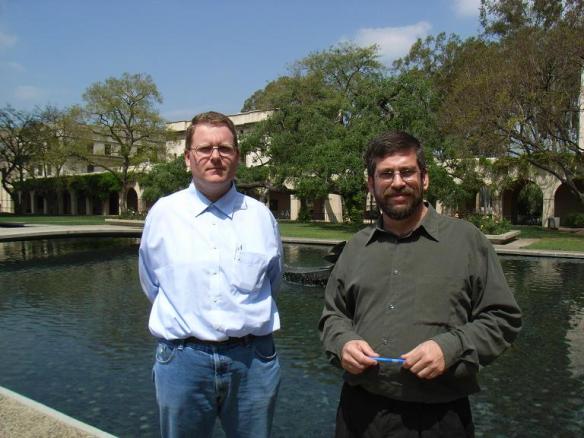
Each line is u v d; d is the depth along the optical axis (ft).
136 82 120.98
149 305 26.53
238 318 6.77
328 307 6.73
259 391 7.06
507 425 12.34
